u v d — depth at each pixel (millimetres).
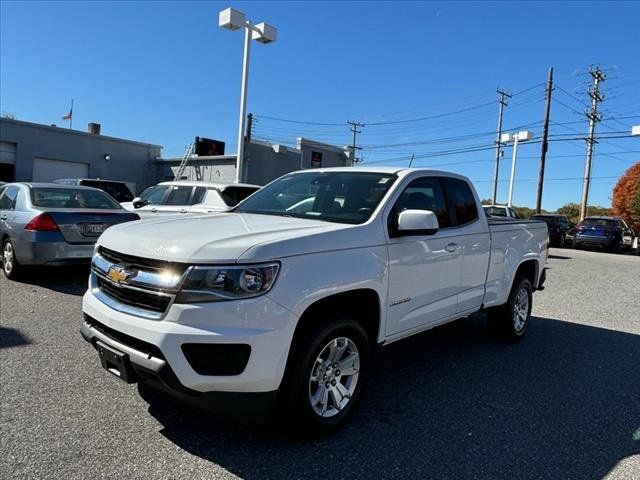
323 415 3385
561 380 4840
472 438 3562
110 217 7852
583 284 11547
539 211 34094
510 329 5914
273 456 3182
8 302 6586
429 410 4004
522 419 3916
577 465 3256
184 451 3176
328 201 4277
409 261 4047
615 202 56312
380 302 3758
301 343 3201
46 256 7328
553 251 22641
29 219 7484
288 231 3375
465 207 5035
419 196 4434
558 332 6777
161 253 3057
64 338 5203
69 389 3994
